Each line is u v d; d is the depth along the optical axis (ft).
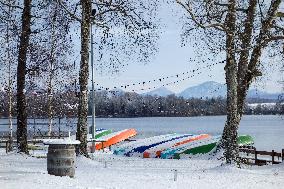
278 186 48.67
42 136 145.89
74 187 37.01
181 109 417.28
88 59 74.23
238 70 81.10
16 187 34.27
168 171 61.11
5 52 133.08
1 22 85.81
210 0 64.03
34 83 135.64
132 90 112.78
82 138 73.05
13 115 139.54
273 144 192.54
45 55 124.88
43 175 42.63
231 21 66.49
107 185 42.11
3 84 137.80
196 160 89.76
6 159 69.10
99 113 374.63
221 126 510.99
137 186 43.34
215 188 45.83
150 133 323.57
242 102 83.87
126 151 116.67
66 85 149.28
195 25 67.00
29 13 79.25
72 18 76.69
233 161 65.51
